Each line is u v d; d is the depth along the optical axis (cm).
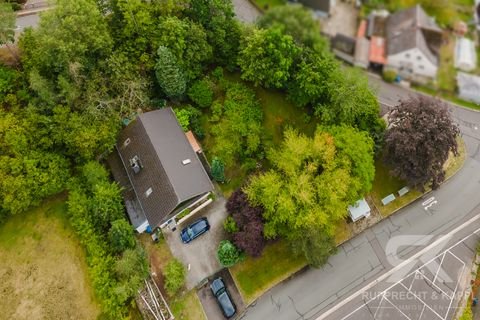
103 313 3397
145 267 3528
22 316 3353
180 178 3612
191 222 3928
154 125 3847
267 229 3584
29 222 3656
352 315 3772
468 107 4781
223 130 4081
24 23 4416
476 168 4503
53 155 3619
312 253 3559
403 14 4816
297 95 4162
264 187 3644
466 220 4222
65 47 3344
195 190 3606
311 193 3547
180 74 3912
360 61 4712
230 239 3862
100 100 3672
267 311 3753
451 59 4791
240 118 4112
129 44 3862
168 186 3544
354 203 3834
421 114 3812
